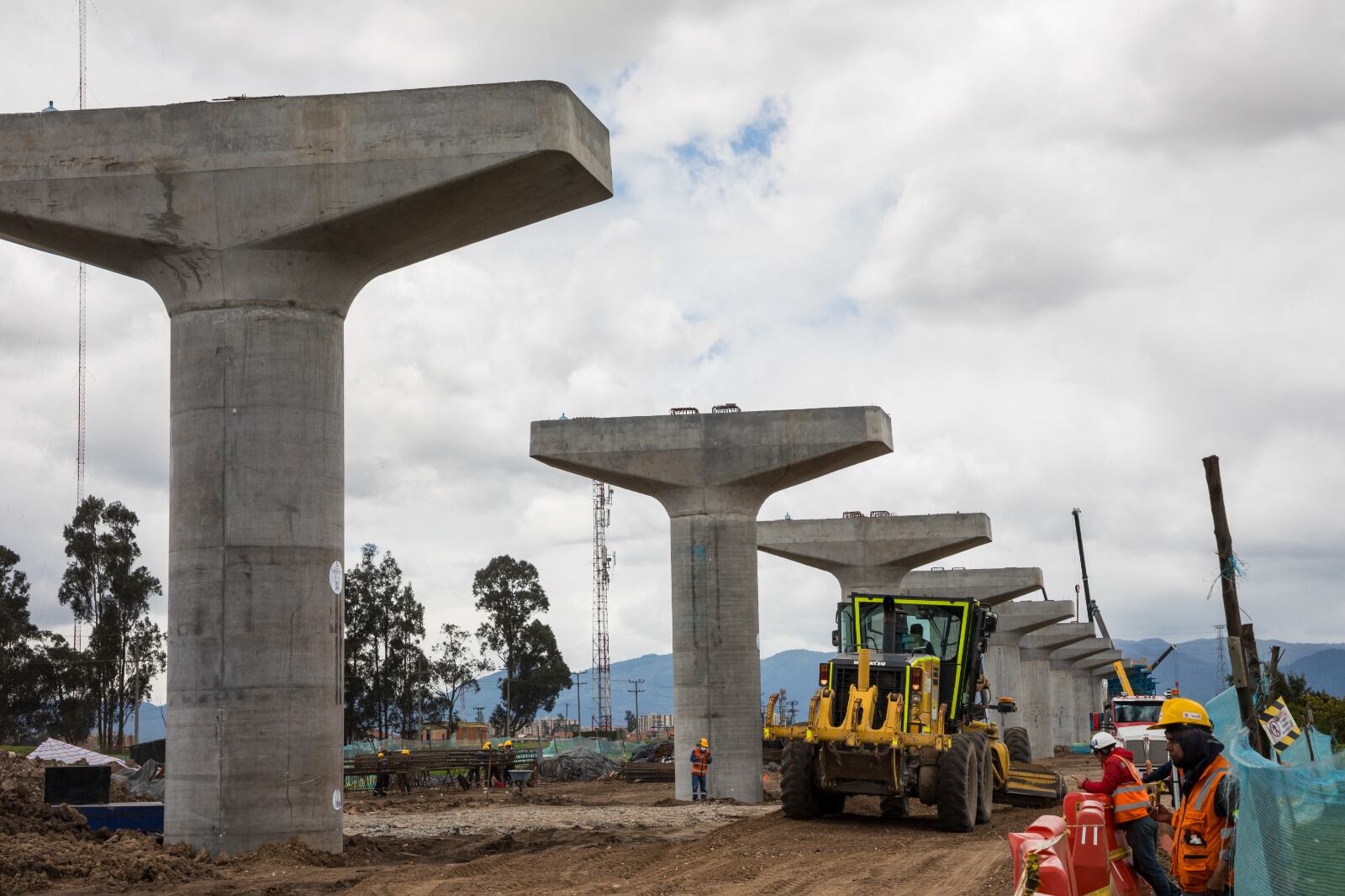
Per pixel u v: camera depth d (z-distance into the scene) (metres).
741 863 18.08
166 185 19.08
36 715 69.62
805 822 23.34
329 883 16.30
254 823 18.33
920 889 15.45
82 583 70.44
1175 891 10.41
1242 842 8.90
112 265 19.86
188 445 19.08
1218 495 11.88
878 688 22.98
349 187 18.88
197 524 18.91
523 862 18.41
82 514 71.31
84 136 19.14
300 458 19.09
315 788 18.78
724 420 35.25
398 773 40.69
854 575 54.69
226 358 19.03
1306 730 11.66
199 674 18.64
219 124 19.08
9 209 19.02
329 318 19.58
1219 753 9.69
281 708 18.59
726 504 35.31
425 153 18.77
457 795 38.22
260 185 19.00
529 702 89.75
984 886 15.53
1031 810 26.58
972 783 22.31
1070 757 76.12
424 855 20.28
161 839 19.02
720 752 34.59
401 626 79.69
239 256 19.00
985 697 26.77
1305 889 8.25
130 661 71.19
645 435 35.47
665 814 28.75
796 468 35.16
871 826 22.69
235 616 18.64
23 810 20.28
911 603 24.59
